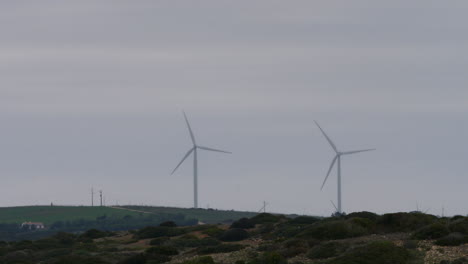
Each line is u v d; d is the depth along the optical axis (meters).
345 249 184.12
